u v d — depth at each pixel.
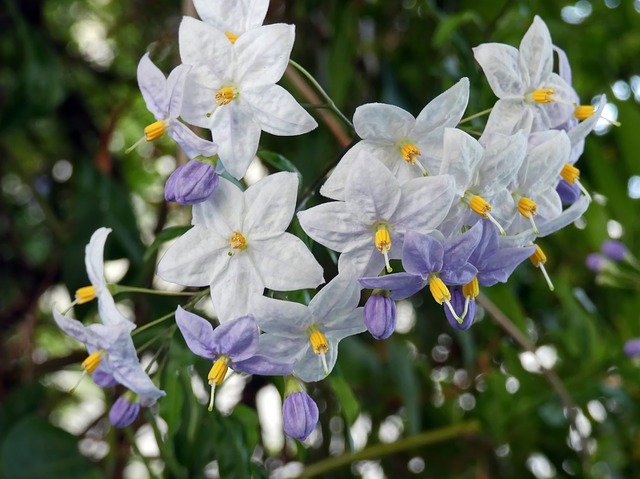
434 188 0.18
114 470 0.27
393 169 0.19
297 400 0.19
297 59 0.30
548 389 0.28
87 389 0.36
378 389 0.29
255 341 0.18
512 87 0.19
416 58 0.30
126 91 0.35
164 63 0.28
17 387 0.29
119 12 0.36
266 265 0.19
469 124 0.22
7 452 0.25
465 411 0.30
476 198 0.19
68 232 0.30
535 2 0.28
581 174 0.29
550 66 0.20
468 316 0.19
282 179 0.19
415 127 0.19
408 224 0.19
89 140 0.34
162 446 0.22
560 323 0.32
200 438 0.22
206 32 0.19
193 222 0.19
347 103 0.30
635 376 0.27
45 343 0.37
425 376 0.30
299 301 0.20
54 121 0.34
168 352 0.21
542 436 0.29
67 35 0.36
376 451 0.28
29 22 0.31
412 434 0.28
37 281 0.33
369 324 0.19
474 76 0.25
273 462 0.30
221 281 0.19
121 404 0.21
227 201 0.19
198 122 0.19
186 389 0.21
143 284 0.27
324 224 0.19
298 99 0.27
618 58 0.31
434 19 0.29
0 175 0.35
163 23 0.34
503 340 0.29
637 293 0.29
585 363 0.28
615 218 0.29
